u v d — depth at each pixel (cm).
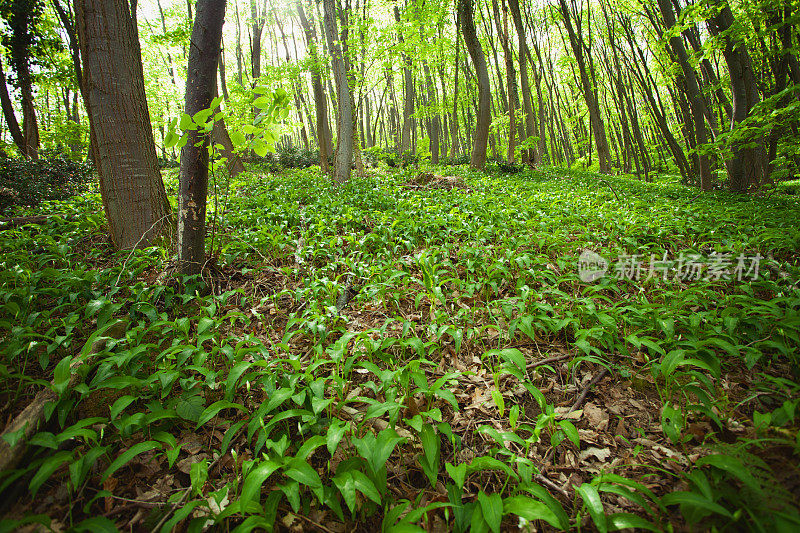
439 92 3025
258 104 306
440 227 589
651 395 255
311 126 2959
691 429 215
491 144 3092
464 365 294
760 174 1041
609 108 2542
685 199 887
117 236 461
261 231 512
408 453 212
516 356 230
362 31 1212
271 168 1702
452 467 173
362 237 548
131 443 212
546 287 373
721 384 254
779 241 455
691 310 330
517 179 1323
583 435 226
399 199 796
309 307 354
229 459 210
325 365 276
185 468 204
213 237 417
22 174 889
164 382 223
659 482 188
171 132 284
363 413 236
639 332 291
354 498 160
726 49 857
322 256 493
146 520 175
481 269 428
